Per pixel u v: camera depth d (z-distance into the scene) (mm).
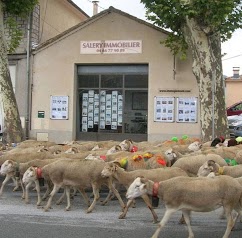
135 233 7199
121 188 10797
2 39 16594
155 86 18219
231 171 8055
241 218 8047
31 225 7645
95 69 19203
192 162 9133
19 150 11461
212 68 14664
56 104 19078
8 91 16609
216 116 14766
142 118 18703
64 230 7332
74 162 8820
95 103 19203
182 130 17875
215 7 13320
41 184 9750
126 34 18547
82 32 18938
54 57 19172
